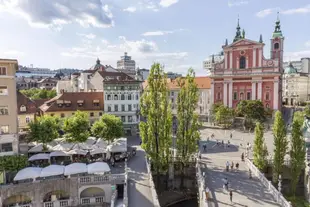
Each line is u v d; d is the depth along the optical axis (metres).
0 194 34.12
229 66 88.94
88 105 69.44
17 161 37.56
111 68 116.62
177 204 41.75
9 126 41.56
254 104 76.94
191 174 43.94
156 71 40.81
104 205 36.59
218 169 42.97
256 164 40.59
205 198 29.45
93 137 52.94
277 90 81.69
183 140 43.09
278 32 87.06
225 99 90.00
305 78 146.62
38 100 79.25
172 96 104.00
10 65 41.38
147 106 41.47
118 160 47.12
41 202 35.69
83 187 36.81
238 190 34.41
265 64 82.88
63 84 124.88
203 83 103.50
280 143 38.59
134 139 66.62
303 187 40.47
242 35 110.44
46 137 44.28
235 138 67.38
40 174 35.44
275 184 38.88
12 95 41.78
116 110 70.06
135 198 31.58
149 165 40.47
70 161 44.91
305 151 38.66
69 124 47.03
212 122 90.31
